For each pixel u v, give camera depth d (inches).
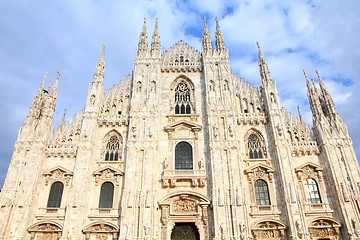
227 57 2068.2
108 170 1716.3
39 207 1624.0
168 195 1617.9
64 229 1513.3
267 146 1787.6
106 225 1565.0
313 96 1904.5
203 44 2154.3
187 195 1627.7
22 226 1525.6
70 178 1699.1
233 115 1830.7
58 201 1649.9
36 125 1829.5
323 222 1540.4
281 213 1582.2
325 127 1776.6
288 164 1673.2
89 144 1755.7
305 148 1750.7
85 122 1827.0
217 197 1593.3
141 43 2154.3
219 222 1526.8
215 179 1640.0
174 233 1590.8
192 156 1771.7
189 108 1971.0
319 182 1662.2
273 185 1663.4
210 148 1728.6
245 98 1971.0
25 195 1594.5
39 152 1717.5
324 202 1606.8
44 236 1557.6
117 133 1866.4
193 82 2038.6
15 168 1656.0
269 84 1950.1
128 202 1585.9
